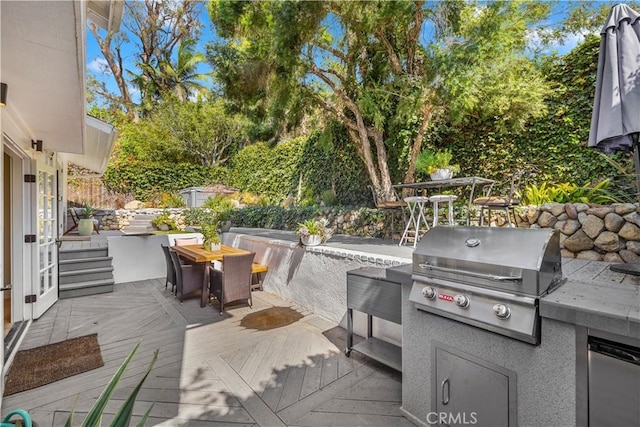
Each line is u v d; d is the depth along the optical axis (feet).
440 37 14.71
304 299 13.96
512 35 13.42
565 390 4.40
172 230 27.58
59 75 7.66
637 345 3.79
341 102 18.95
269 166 37.17
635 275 6.87
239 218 32.73
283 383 7.96
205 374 8.39
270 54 15.08
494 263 5.02
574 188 12.17
